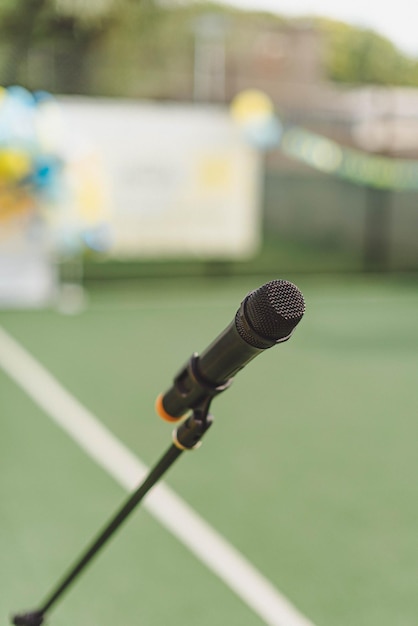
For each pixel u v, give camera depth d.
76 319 8.00
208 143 8.95
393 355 6.96
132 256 8.88
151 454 4.52
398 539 3.59
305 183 10.19
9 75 8.80
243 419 5.18
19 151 8.12
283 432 4.96
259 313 1.27
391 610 3.03
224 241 9.26
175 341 7.28
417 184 10.68
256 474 4.27
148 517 3.71
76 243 8.59
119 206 8.68
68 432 4.84
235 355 1.37
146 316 8.23
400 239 10.73
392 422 5.22
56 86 9.16
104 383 5.92
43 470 4.26
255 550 3.45
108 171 8.55
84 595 3.06
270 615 2.97
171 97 12.65
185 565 3.30
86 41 13.07
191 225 9.05
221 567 3.29
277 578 3.23
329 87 12.59
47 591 3.09
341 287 10.11
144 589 3.11
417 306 9.12
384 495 4.06
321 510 3.86
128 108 8.53
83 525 3.65
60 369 6.26
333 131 10.17
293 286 1.28
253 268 10.02
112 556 3.35
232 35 13.16
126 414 5.21
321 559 3.39
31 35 12.71
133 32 13.34
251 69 13.11
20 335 7.32
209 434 4.86
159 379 6.07
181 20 14.03
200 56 10.80
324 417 5.28
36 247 8.43
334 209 10.38
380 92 10.50
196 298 9.16
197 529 3.62
